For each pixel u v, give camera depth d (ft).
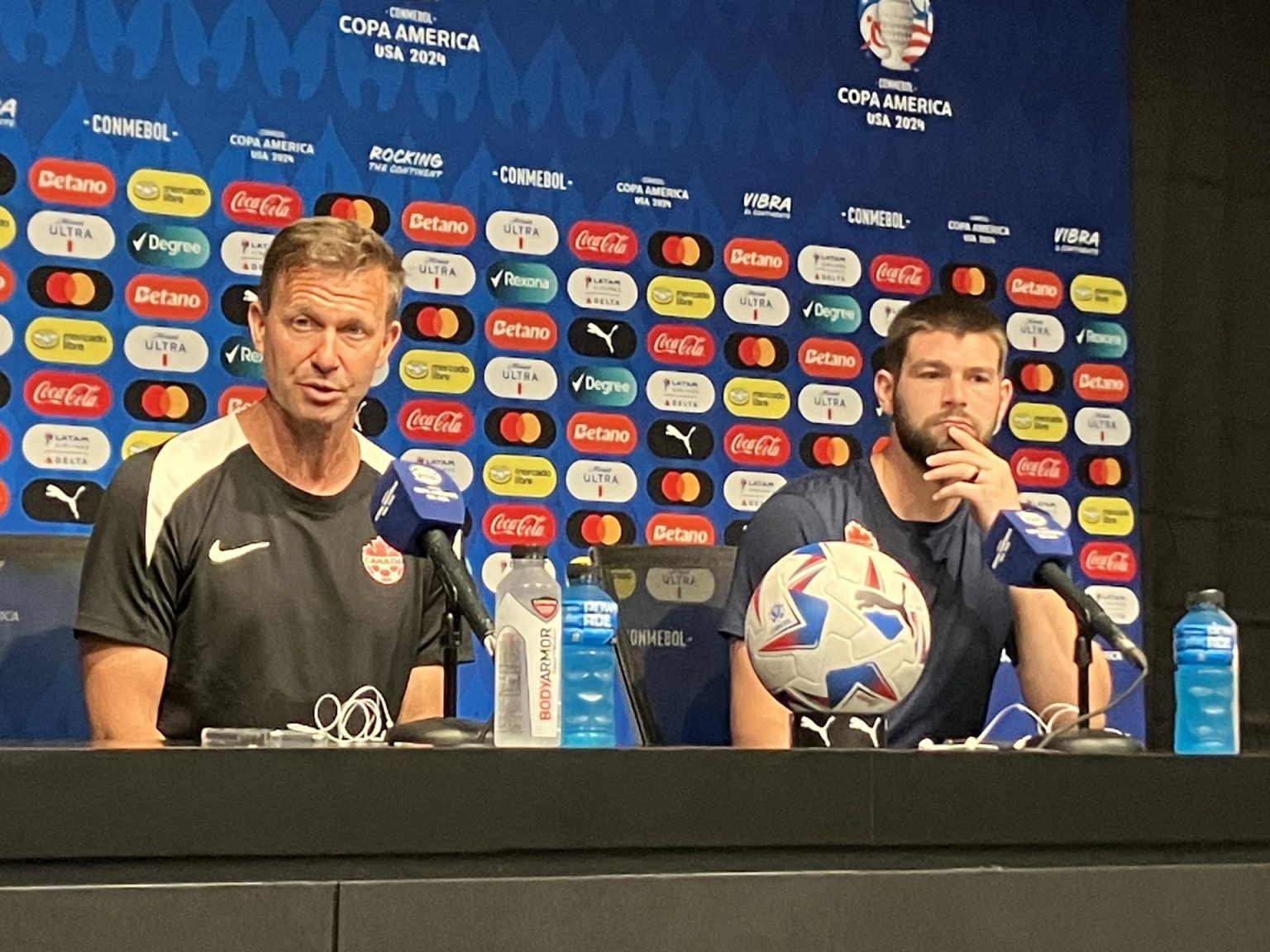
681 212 11.74
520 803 4.58
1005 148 12.55
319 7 10.98
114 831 4.20
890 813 4.97
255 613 8.63
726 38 11.95
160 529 8.59
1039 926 5.01
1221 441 12.75
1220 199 12.95
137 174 10.52
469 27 11.32
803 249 12.01
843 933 4.80
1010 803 5.11
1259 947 5.26
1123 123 12.81
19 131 10.30
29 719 8.32
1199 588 12.56
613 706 6.64
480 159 11.28
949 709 10.27
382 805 4.45
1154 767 5.29
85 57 10.46
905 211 12.29
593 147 11.56
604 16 11.66
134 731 8.30
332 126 10.96
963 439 10.84
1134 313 12.69
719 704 8.95
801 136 12.08
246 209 10.73
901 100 12.34
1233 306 12.90
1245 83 12.91
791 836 4.84
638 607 8.89
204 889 4.23
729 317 11.79
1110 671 12.07
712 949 4.66
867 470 10.91
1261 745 12.44
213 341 10.61
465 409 11.11
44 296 10.27
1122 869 5.13
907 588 6.11
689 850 4.78
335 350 9.09
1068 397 12.46
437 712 8.88
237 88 10.77
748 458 11.75
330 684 8.70
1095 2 12.83
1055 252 12.59
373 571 8.91
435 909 4.42
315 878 4.39
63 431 10.27
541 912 4.50
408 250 11.06
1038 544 6.89
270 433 8.99
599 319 11.47
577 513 11.32
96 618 8.39
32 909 4.09
